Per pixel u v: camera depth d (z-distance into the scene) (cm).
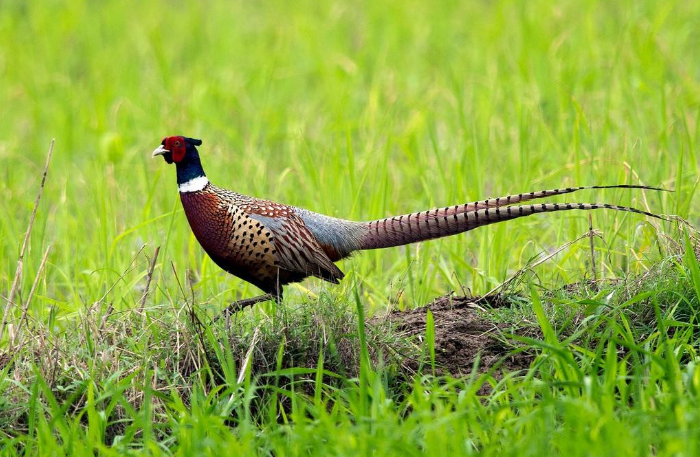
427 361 838
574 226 1129
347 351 820
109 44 2192
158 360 812
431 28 2131
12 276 1138
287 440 684
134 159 1478
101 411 723
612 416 624
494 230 1138
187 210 936
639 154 1247
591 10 1877
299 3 2470
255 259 926
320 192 1197
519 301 916
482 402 771
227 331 827
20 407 764
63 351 808
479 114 1484
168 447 723
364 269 1104
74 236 1206
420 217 920
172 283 1091
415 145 1419
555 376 769
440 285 1159
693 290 843
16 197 1318
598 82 1592
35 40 2219
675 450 579
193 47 2162
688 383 677
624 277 891
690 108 1448
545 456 607
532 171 1226
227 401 770
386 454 614
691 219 1162
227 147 1471
